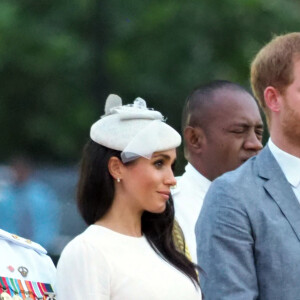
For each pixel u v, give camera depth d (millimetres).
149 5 58781
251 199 19469
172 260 18469
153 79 58469
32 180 46656
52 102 61375
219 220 19406
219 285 19156
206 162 23219
